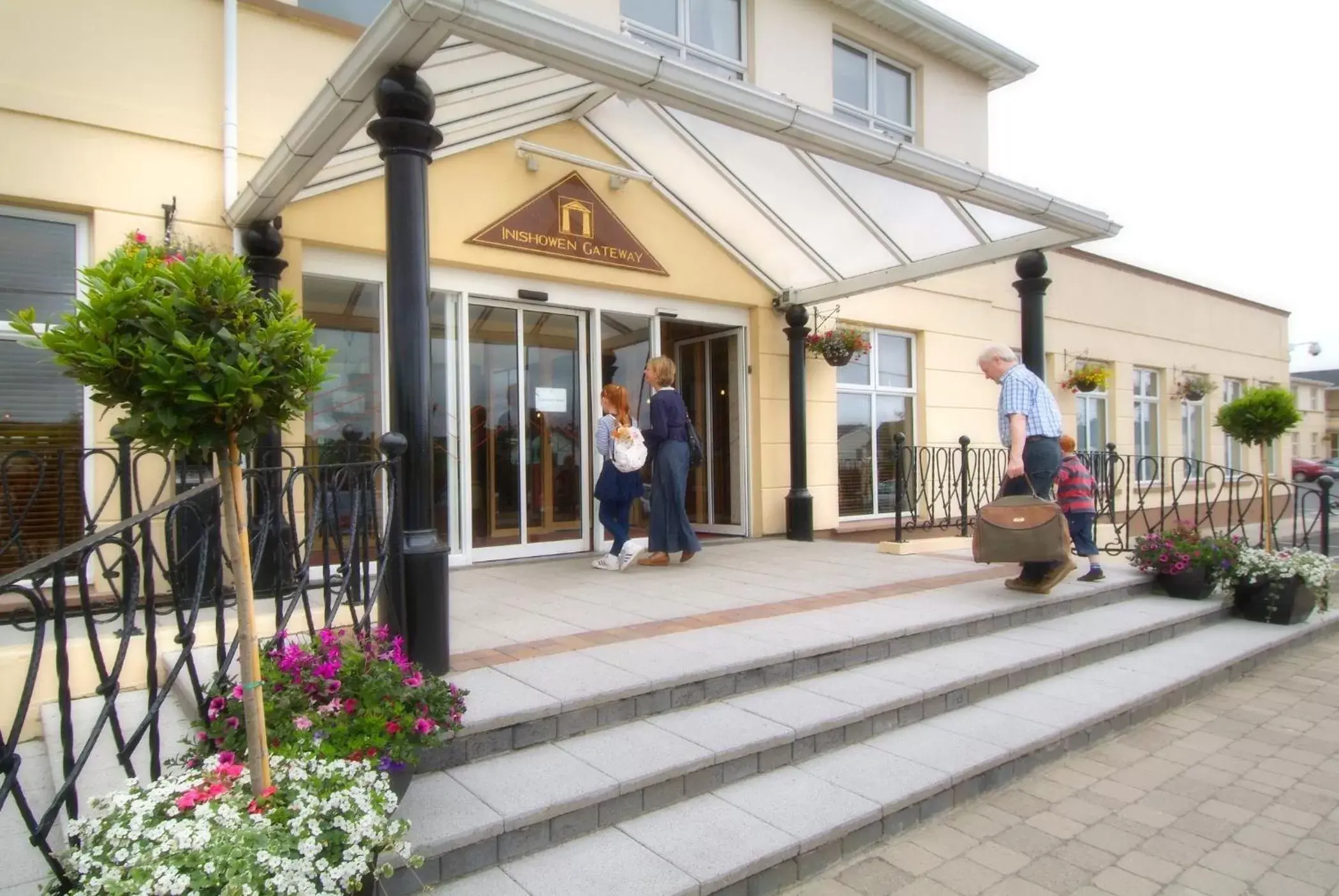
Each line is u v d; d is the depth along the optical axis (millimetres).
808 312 8344
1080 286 11758
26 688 1867
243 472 2795
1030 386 5398
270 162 4156
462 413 6211
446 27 3125
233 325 1916
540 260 6449
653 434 6312
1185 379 13609
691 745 3115
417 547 3318
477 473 6414
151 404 1794
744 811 2902
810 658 3967
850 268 7586
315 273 5500
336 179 5301
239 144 5062
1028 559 5066
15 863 2465
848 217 6598
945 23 9312
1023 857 2938
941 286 9781
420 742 2463
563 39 3398
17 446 4395
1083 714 3977
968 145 10242
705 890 2447
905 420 9641
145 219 4730
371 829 1960
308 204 5352
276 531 2963
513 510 6617
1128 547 7281
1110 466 7926
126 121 4672
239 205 4707
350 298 5742
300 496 5375
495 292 6359
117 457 4508
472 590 5348
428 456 3381
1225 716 4465
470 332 6371
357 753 2268
